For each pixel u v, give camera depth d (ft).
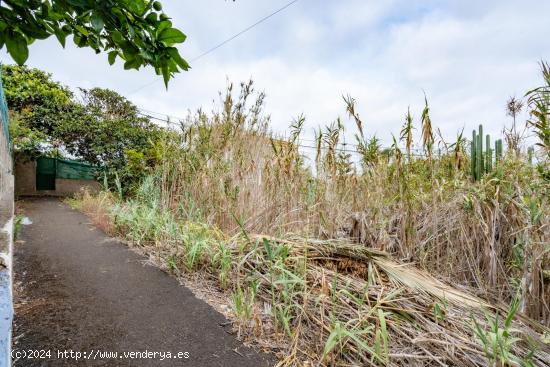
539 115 5.38
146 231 9.80
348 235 10.02
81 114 26.45
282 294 5.63
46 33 2.70
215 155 11.58
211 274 7.39
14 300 5.45
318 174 10.53
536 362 4.48
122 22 2.60
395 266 7.00
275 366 4.17
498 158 9.59
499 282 7.43
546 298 6.16
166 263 8.06
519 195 6.97
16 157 24.82
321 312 4.85
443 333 4.76
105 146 23.34
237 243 8.18
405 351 4.62
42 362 3.80
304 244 7.02
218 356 4.32
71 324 4.77
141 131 25.67
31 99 25.63
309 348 4.59
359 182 10.41
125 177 20.40
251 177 11.41
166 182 13.05
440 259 8.61
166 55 2.93
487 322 5.36
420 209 9.79
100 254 8.64
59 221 13.46
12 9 2.49
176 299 6.04
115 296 5.94
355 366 4.21
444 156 8.80
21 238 9.92
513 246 6.88
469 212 7.95
